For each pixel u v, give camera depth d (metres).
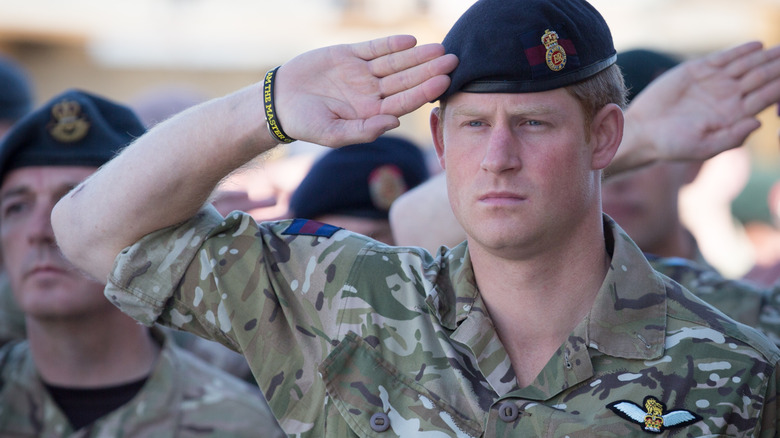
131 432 9.87
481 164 6.58
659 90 9.35
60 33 39.62
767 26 37.34
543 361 6.98
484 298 7.15
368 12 38.72
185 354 10.55
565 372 6.78
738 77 9.18
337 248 7.55
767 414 6.77
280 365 7.34
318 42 39.78
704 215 20.31
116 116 10.38
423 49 6.86
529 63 6.54
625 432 6.53
